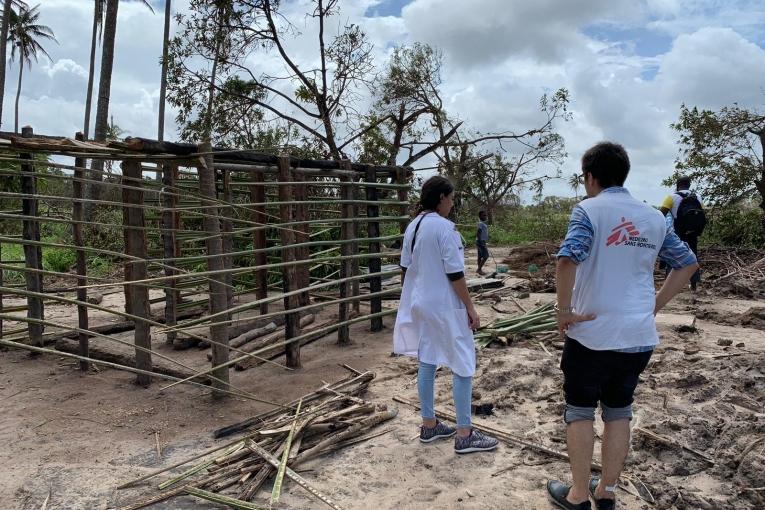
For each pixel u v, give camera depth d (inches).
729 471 136.1
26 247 242.8
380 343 268.7
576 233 108.7
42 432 170.7
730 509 121.9
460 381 148.6
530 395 189.8
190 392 205.6
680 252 113.6
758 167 561.9
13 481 141.0
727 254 516.1
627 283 109.3
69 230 653.3
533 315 278.8
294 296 228.2
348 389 199.3
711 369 201.2
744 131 566.3
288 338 228.8
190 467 147.8
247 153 220.8
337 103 584.7
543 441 157.2
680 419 157.8
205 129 543.8
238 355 237.6
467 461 147.9
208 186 195.6
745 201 601.6
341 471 144.5
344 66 574.6
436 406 183.9
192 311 319.3
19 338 260.5
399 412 180.2
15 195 194.7
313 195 364.2
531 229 976.9
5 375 223.3
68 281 459.8
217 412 186.7
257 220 296.7
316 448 151.1
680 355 223.0
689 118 579.5
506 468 143.6
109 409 189.2
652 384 192.2
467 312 147.3
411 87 687.7
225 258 257.3
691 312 320.2
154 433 170.4
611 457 115.6
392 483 138.4
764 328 283.0
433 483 137.7
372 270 288.0
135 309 208.1
